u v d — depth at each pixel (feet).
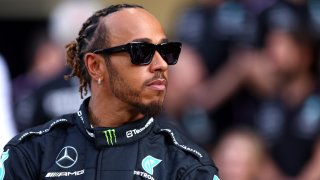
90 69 31.37
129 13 30.81
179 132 32.01
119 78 30.55
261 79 66.74
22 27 94.12
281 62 66.90
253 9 67.77
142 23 30.50
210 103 66.49
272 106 66.39
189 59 66.90
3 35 94.43
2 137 63.87
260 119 66.23
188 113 66.39
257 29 67.21
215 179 30.35
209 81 66.90
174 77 66.69
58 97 63.57
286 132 65.92
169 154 30.81
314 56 67.31
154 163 30.50
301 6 67.72
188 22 68.39
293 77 66.90
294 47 66.95
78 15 67.21
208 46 67.21
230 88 66.69
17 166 31.22
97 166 30.60
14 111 65.41
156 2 79.71
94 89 31.60
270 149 65.46
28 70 89.92
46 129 32.01
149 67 30.42
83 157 30.96
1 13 93.15
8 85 66.85
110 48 30.58
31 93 64.64
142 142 31.04
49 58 67.05
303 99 66.44
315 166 65.46
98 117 31.48
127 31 30.42
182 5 73.10
